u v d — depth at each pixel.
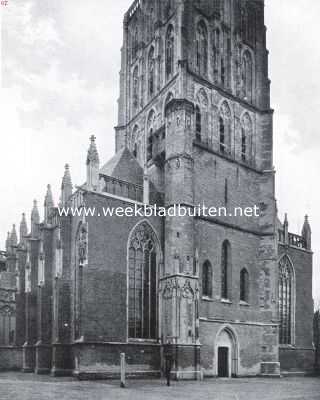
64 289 49.22
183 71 53.97
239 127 59.53
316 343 71.81
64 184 53.59
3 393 30.17
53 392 30.92
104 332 43.22
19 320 61.81
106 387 35.16
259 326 54.88
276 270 57.09
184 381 43.47
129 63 69.19
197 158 52.94
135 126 65.12
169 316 46.66
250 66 63.69
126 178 52.88
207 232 51.88
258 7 65.50
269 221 58.19
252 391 34.81
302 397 30.75
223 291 52.94
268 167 60.28
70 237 50.44
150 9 65.06
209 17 59.50
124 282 45.66
